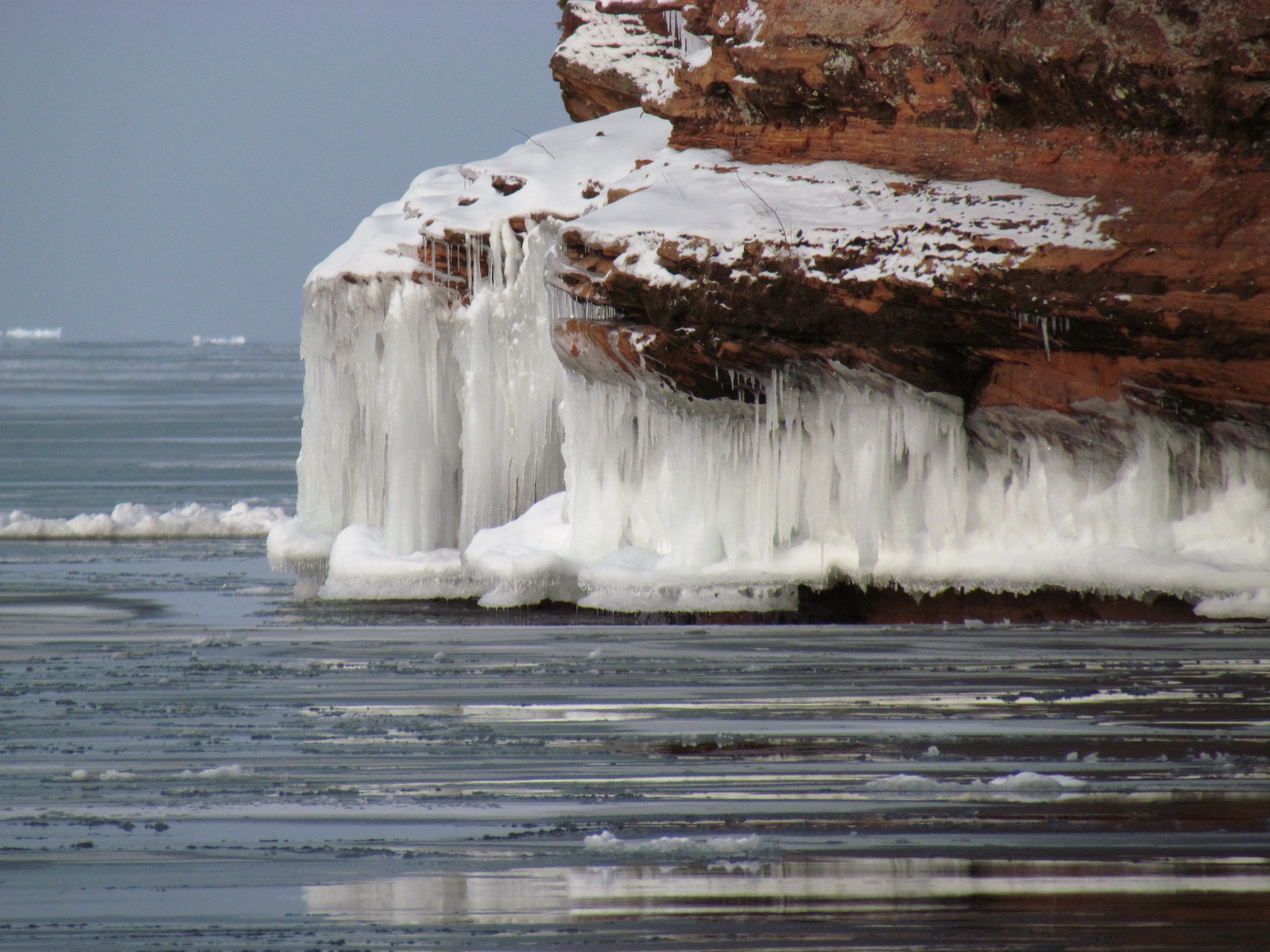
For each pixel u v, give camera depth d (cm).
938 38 6162
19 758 3906
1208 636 5491
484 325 7312
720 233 6103
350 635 6162
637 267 6212
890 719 4284
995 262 5644
